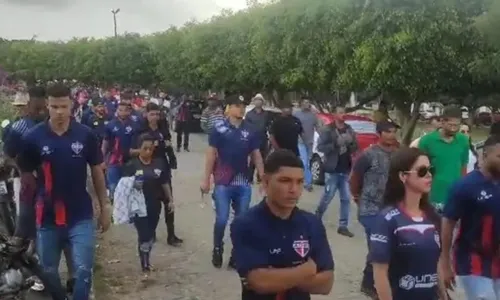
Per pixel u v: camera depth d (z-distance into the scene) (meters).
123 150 10.61
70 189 5.43
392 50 21.38
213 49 39.47
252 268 3.32
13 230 6.50
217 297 7.34
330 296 7.39
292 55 27.91
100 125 13.60
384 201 4.14
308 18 25.77
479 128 32.06
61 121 5.38
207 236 10.40
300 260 3.39
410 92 21.88
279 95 34.44
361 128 17.33
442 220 4.85
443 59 21.28
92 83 73.00
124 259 8.91
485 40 20.86
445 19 20.95
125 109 10.77
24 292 5.24
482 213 4.75
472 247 4.82
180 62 46.84
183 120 24.23
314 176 15.51
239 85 38.88
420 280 3.93
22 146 5.37
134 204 8.12
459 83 22.20
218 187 8.35
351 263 8.86
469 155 7.59
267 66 32.28
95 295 7.15
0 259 5.07
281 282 3.31
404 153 4.03
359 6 23.00
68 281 5.54
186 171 18.34
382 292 3.86
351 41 23.22
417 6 21.14
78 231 5.45
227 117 8.37
